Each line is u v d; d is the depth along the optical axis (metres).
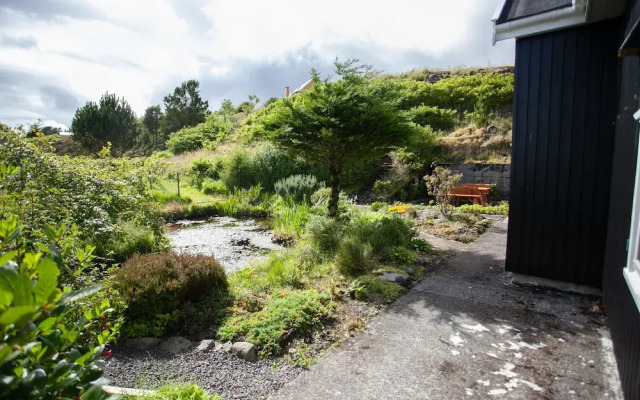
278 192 13.15
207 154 20.20
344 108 6.77
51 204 3.87
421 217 8.91
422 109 16.06
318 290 4.53
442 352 3.23
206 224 10.88
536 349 3.27
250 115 26.11
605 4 3.80
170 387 2.60
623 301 2.86
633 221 2.50
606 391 2.69
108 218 5.41
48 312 1.00
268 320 3.58
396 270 5.21
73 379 1.08
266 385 2.79
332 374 2.93
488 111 15.84
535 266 4.79
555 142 4.59
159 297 3.63
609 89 4.21
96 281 3.18
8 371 0.96
